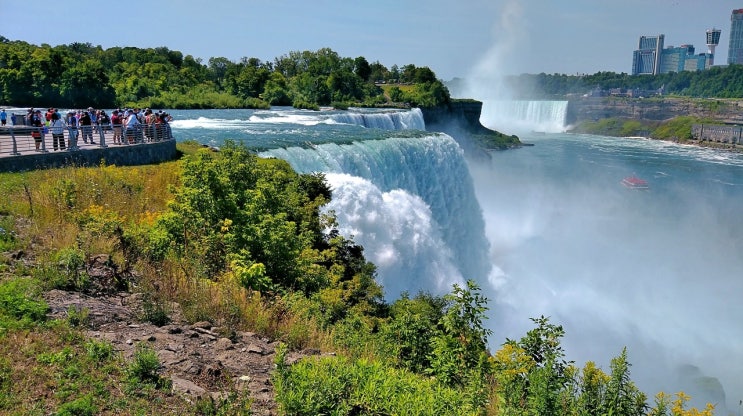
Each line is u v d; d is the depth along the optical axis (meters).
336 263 19.09
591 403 9.27
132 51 128.88
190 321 10.50
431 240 30.36
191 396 7.57
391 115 64.25
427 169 39.09
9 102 76.00
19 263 11.10
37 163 20.20
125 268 11.74
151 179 20.80
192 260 13.08
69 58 85.12
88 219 14.41
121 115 30.48
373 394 8.23
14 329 8.39
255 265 12.73
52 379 7.35
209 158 15.87
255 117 62.00
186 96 85.94
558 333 10.59
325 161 30.69
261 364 9.27
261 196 16.41
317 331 11.98
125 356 8.34
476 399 9.12
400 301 20.14
